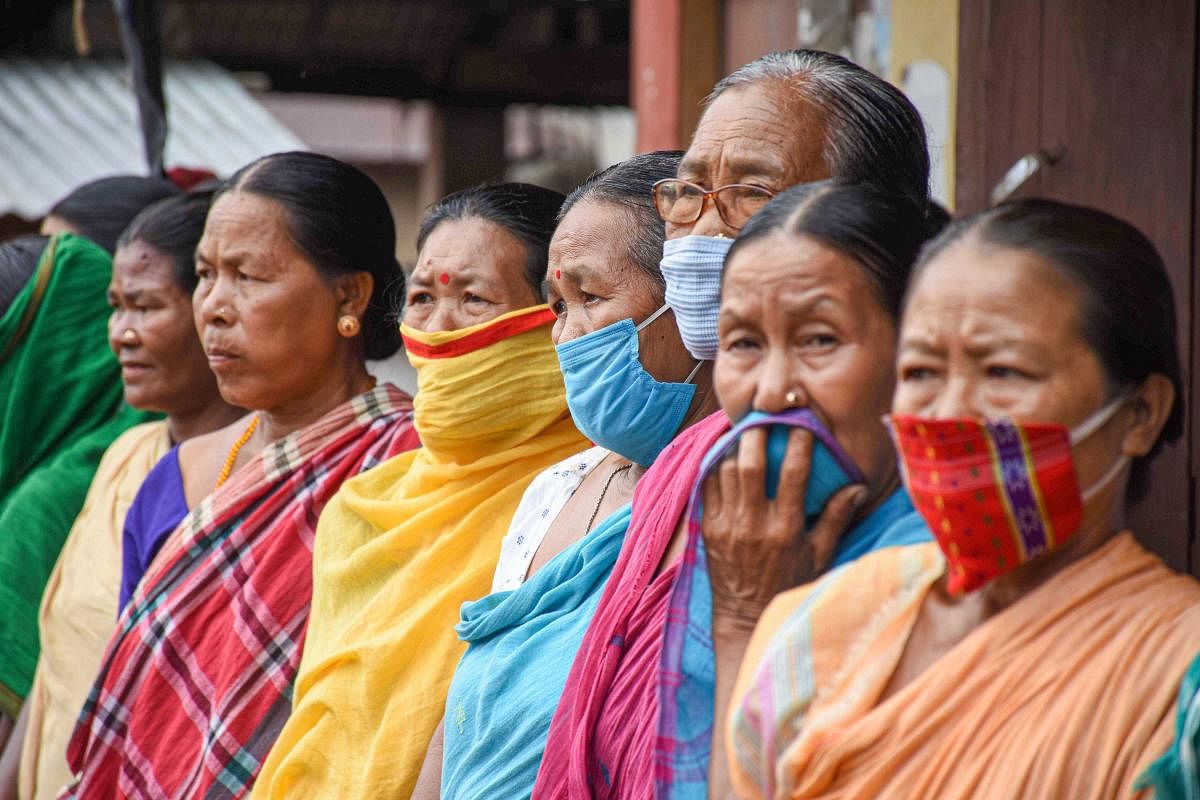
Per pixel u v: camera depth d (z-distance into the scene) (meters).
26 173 12.12
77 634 5.73
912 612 2.63
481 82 15.69
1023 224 2.46
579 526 3.98
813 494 2.90
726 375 2.93
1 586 6.09
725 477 2.93
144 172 12.31
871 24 8.16
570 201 4.00
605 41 16.03
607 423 3.76
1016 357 2.41
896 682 2.59
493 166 16.38
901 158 3.49
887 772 2.45
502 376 4.35
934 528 2.49
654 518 3.27
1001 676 2.42
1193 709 2.22
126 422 6.61
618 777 3.13
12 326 6.48
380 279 5.25
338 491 4.89
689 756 2.85
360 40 15.40
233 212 5.06
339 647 4.40
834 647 2.64
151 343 5.89
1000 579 2.56
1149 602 2.41
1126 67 5.48
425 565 4.39
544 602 3.71
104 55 13.92
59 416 6.54
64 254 6.60
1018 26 5.94
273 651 4.80
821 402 2.83
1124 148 5.48
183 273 5.90
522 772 3.52
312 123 19.23
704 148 3.53
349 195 5.14
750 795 2.64
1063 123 5.71
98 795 5.11
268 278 5.04
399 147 19.39
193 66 14.38
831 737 2.52
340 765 4.32
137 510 5.58
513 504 4.39
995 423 2.40
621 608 3.23
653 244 3.77
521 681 3.63
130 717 5.07
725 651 2.91
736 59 10.77
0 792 5.88
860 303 2.81
